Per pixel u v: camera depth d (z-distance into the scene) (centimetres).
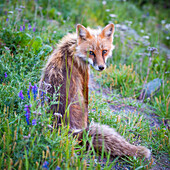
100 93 553
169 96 580
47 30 696
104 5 1153
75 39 404
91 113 434
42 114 291
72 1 1112
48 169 252
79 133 323
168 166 346
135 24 1151
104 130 325
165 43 1102
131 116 462
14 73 411
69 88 359
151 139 408
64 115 316
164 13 1617
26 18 771
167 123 483
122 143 321
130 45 846
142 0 1741
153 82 618
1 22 641
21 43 530
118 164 320
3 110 340
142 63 766
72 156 279
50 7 962
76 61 390
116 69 661
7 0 816
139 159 324
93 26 934
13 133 282
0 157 259
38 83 409
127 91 580
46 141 280
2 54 489
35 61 462
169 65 751
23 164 256
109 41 427
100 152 324
